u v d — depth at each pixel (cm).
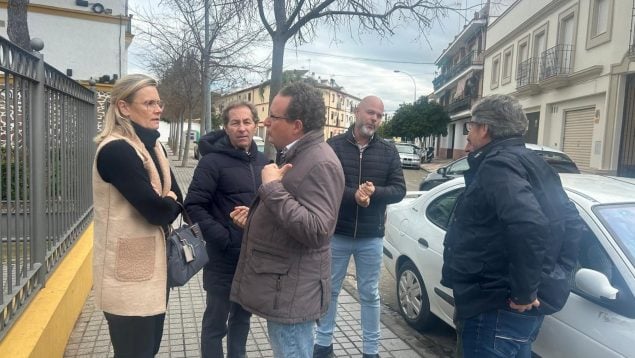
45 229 356
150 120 239
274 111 224
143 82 235
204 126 1638
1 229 264
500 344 238
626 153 1401
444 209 429
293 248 217
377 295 358
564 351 279
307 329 226
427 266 414
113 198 227
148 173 235
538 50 2045
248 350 375
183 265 249
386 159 355
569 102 1725
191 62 1727
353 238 349
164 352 365
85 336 384
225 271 295
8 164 274
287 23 741
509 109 248
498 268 235
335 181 217
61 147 417
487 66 2745
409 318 443
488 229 236
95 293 231
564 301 238
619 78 1400
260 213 224
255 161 311
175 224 636
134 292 229
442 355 391
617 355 247
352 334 417
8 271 278
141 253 231
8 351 258
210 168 294
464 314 246
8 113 274
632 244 285
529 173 235
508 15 2389
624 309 256
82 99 511
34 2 1380
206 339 302
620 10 1394
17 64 290
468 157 263
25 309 305
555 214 233
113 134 230
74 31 1411
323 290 226
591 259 288
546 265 229
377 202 347
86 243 483
